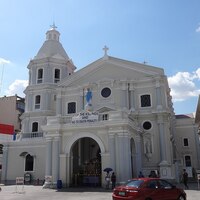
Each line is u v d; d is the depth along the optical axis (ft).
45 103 133.80
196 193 70.23
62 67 141.08
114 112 87.71
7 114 187.93
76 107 119.75
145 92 111.75
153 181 48.55
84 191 76.18
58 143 91.20
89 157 112.47
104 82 116.16
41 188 89.51
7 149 123.03
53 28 150.61
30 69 143.13
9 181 118.93
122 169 81.30
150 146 104.68
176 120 164.55
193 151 157.58
